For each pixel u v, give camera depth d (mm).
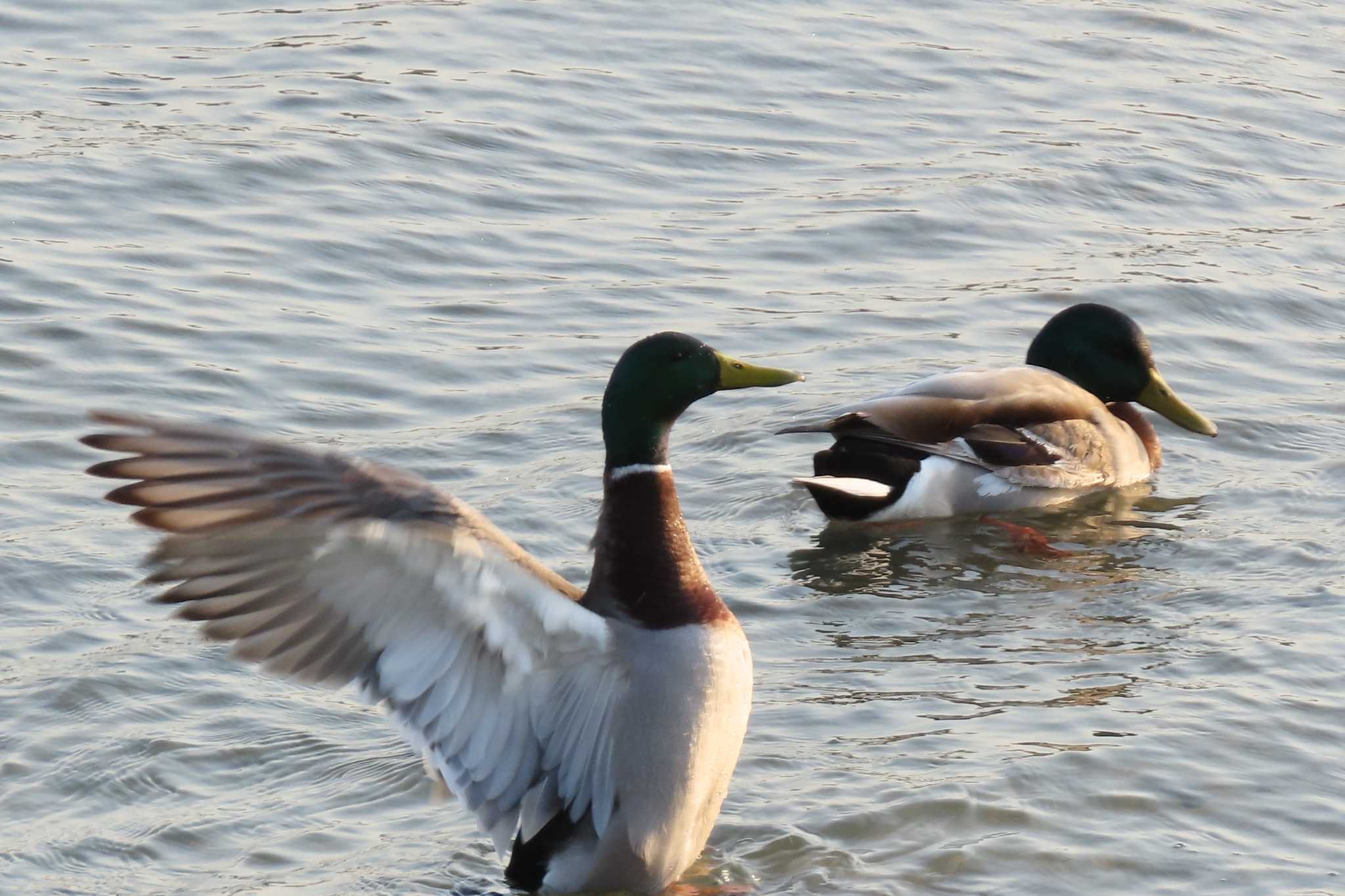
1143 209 19703
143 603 11445
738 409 15367
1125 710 10398
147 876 8766
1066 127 21656
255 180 18906
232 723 10180
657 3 25094
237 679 10641
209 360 15258
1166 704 10453
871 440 14031
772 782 9625
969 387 14391
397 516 7266
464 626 7805
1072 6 25953
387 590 7578
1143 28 25141
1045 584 12547
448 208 18734
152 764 9734
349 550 7328
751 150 20656
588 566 12305
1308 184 20516
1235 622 11695
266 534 7102
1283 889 8633
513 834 8562
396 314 16438
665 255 17969
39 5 23766
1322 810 9328
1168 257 18516
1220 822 9219
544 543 12602
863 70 23156
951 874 8820
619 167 20016
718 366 8773
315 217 18281
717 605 8461
